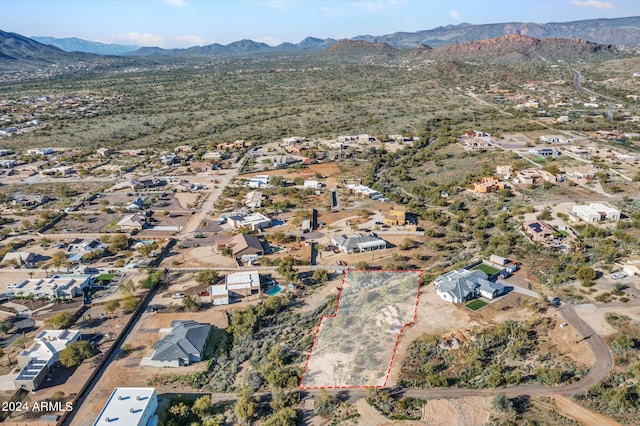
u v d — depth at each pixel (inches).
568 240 5002.5
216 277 4576.8
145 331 3762.3
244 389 3034.0
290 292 4313.5
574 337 3348.9
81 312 4047.7
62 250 5339.6
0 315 4013.3
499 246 4857.3
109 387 3134.8
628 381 2920.8
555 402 2792.8
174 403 2950.3
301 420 2768.2
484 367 3127.5
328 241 5472.4
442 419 2706.7
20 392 3070.9
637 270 4151.1
